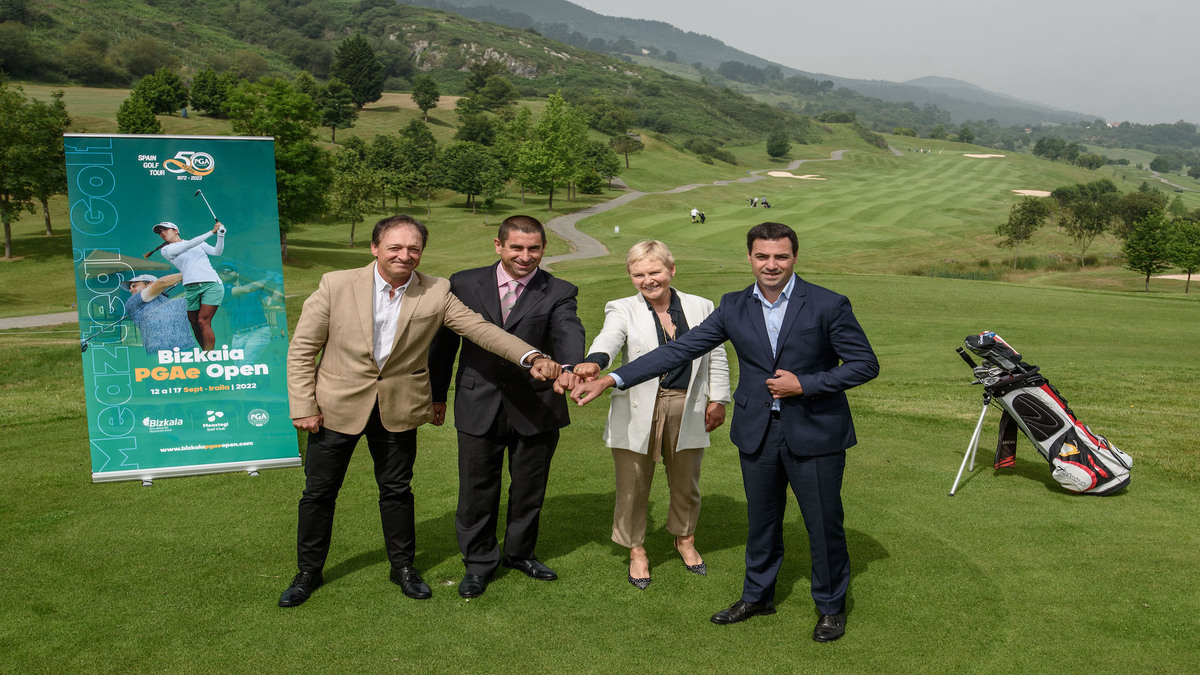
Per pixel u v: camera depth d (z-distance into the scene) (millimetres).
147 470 5094
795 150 169750
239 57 169625
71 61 136750
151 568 4211
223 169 5000
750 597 3721
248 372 5191
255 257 5129
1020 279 52062
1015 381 5609
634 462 4051
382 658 3334
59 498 5285
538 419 3963
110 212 4852
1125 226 67500
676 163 123438
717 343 3691
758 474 3600
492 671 3236
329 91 112500
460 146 92000
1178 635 3529
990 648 3428
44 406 8625
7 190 47188
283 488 5461
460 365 4047
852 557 4449
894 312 19578
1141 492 5543
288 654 3359
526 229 3900
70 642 3439
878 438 7293
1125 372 10820
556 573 4203
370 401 3775
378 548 4539
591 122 140875
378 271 3816
